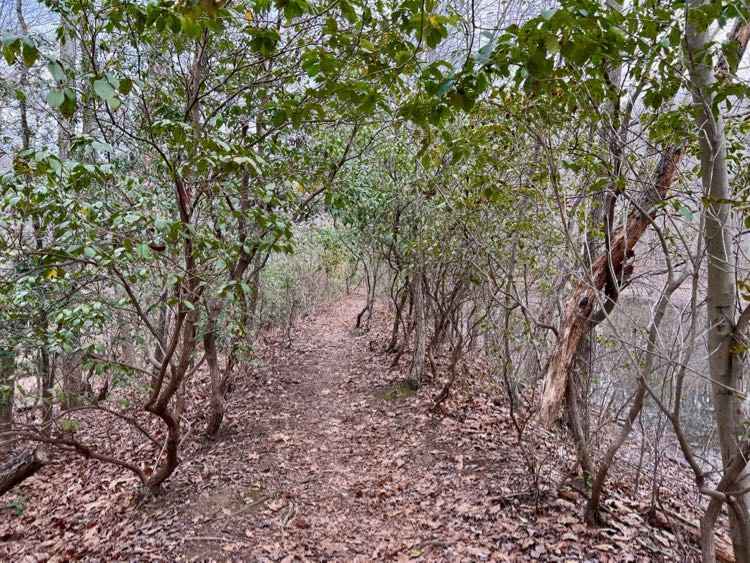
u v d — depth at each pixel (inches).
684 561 131.9
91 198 133.1
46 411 200.2
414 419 267.0
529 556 139.0
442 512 174.4
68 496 208.7
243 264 209.6
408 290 372.8
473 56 71.4
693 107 93.9
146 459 234.4
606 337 179.8
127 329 220.2
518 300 169.5
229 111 191.9
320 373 386.0
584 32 67.0
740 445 89.8
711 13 78.4
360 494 197.0
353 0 90.4
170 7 80.7
